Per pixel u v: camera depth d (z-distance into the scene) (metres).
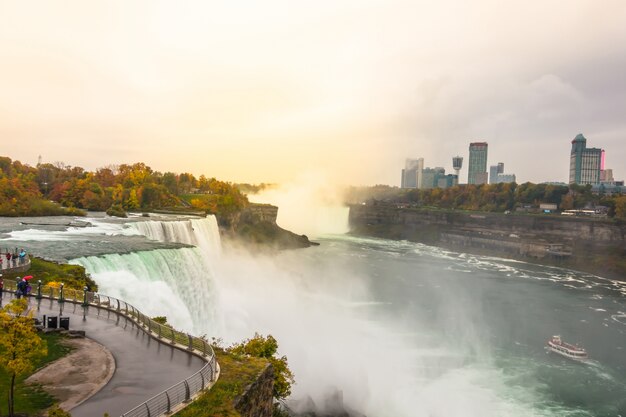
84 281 42.78
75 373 23.05
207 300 66.19
